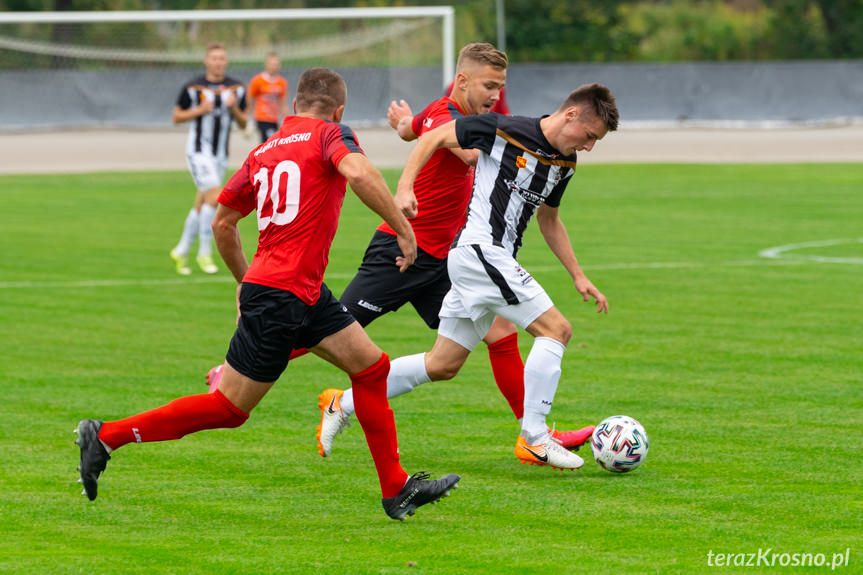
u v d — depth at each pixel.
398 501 13.22
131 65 106.19
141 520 13.55
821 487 14.72
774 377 21.33
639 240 42.03
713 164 77.94
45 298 30.31
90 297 30.52
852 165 75.62
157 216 50.19
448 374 16.33
